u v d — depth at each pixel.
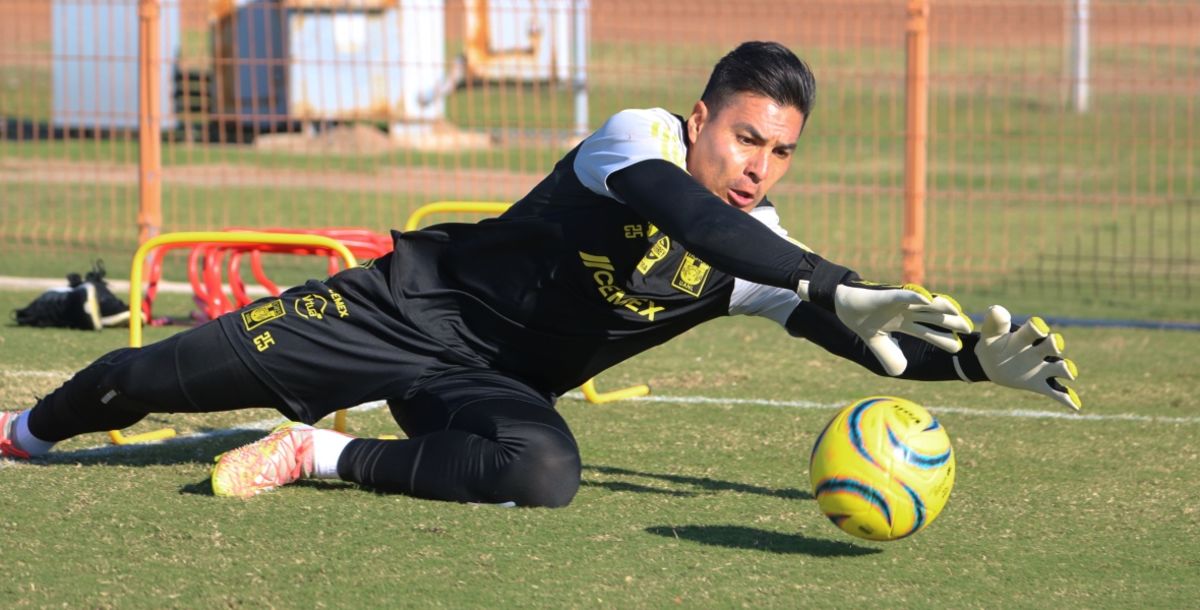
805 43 89.88
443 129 66.56
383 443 15.67
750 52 14.14
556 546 13.83
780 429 20.84
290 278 37.59
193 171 50.25
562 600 12.27
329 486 15.93
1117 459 19.05
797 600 12.44
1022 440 20.27
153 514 14.80
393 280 15.70
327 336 15.62
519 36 74.94
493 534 14.15
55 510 14.95
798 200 54.09
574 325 15.44
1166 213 52.72
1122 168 61.91
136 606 12.03
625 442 19.73
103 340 27.84
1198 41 98.50
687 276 15.30
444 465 15.20
